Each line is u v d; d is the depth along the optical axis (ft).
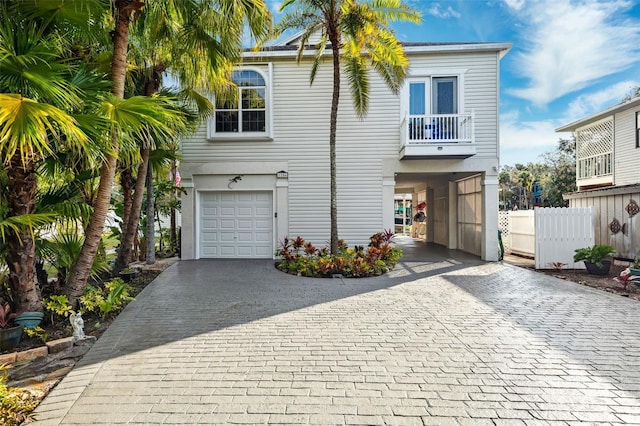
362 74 32.19
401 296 22.02
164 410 9.80
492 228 36.94
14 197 15.56
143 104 16.26
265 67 38.27
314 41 39.32
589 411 9.68
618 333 15.43
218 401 10.23
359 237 38.22
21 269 15.89
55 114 12.52
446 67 37.19
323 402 10.15
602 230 35.47
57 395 10.64
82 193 20.24
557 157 107.24
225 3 20.35
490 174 36.99
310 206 38.50
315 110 38.32
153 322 17.24
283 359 12.96
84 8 15.67
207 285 25.43
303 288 24.39
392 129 37.96
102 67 22.13
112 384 11.25
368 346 14.10
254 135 38.29
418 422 9.23
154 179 39.34
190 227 38.50
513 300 20.97
